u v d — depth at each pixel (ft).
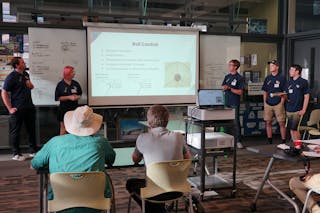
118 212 10.96
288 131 21.22
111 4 19.62
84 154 7.30
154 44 18.98
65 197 7.20
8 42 17.84
